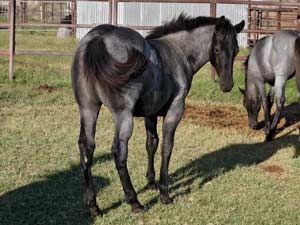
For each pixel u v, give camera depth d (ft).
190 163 22.70
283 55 27.53
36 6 108.68
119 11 67.00
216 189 19.62
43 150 23.41
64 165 21.44
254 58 29.07
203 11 67.41
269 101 30.12
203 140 26.86
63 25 38.63
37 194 18.13
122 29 15.64
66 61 47.80
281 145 27.07
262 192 19.51
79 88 15.66
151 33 18.06
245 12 66.28
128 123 15.42
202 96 36.81
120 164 15.83
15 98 33.42
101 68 14.82
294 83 39.24
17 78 38.40
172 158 23.26
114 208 17.26
